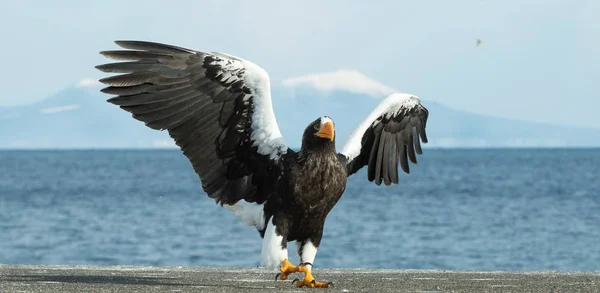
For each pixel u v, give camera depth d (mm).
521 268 21750
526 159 164500
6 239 28672
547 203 45844
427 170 107688
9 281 9922
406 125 11391
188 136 9719
